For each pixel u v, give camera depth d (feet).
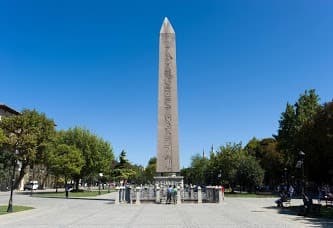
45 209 107.34
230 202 144.56
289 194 130.93
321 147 138.51
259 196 202.69
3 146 191.21
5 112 307.17
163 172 139.03
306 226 64.80
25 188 319.06
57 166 226.38
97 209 107.65
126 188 141.28
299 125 200.54
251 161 243.60
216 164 255.29
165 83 140.26
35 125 208.23
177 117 140.05
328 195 126.93
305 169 147.84
